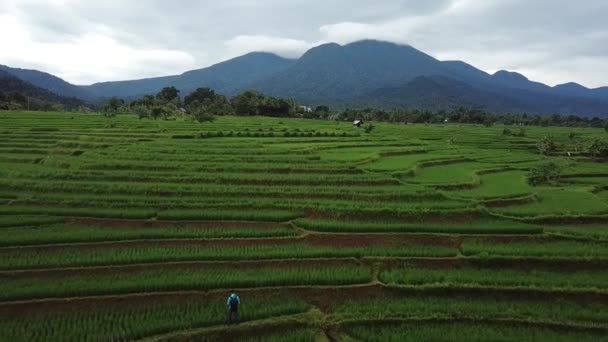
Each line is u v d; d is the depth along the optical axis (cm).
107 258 2652
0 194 3697
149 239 2977
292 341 2070
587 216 3653
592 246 3114
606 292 2531
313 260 2788
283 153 5725
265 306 2305
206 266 2661
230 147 6028
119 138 6488
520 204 4028
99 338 2003
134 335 2031
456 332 2189
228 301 2152
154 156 5216
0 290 2280
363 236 3162
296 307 2305
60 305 2228
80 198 3647
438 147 7269
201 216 3347
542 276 2712
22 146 5775
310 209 3588
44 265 2555
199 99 18175
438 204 3794
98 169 4656
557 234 3278
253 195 3931
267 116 15462
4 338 1966
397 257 2877
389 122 17500
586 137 10631
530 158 6850
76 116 10469
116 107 14450
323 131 8569
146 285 2384
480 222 3497
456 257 2905
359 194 3947
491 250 2964
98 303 2261
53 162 4875
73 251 2755
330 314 2308
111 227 3153
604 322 2305
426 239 3167
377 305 2392
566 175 5738
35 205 3522
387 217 3506
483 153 7188
